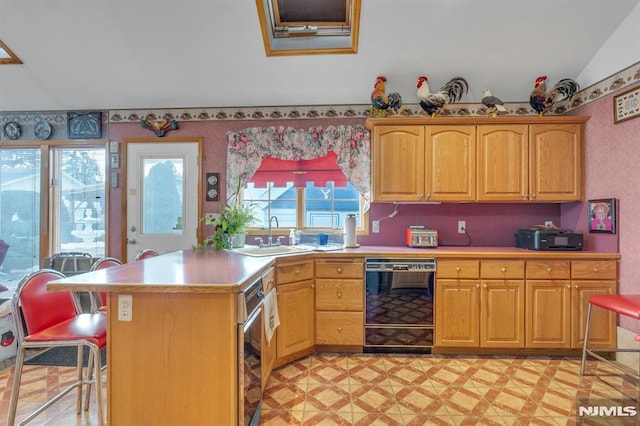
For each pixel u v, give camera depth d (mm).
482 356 2748
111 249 3484
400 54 2809
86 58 2902
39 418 1889
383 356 2740
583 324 2682
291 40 2885
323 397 2139
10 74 3086
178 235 3459
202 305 1501
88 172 3572
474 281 2736
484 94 3010
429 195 3000
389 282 2766
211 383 1500
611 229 2674
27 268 3598
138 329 1511
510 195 2973
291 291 2580
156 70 3008
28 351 2770
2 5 2479
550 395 2162
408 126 3012
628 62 2496
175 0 2422
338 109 3346
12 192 3600
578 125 2936
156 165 3477
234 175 3371
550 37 2639
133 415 1513
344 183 3301
